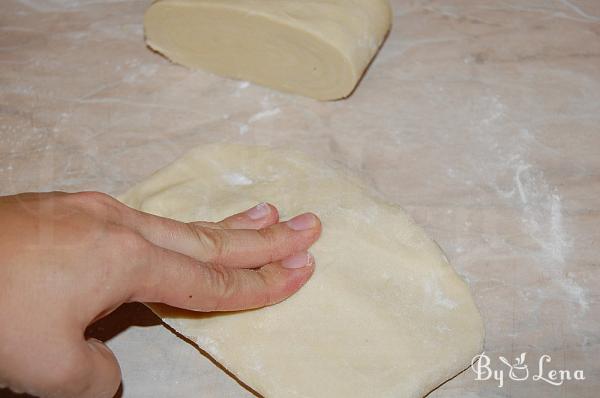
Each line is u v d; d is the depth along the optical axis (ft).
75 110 1.38
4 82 1.42
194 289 0.92
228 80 1.43
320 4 1.34
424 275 1.10
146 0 1.53
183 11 1.36
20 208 0.88
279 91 1.41
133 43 1.48
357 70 1.33
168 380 1.07
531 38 1.47
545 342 1.10
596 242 1.20
